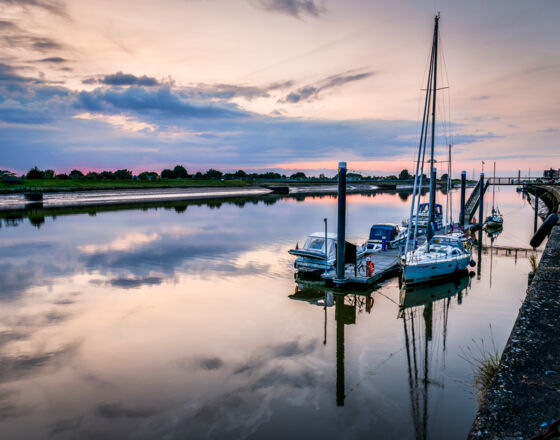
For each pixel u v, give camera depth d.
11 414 9.49
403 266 20.95
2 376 11.27
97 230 39.91
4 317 15.88
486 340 14.22
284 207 72.12
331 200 97.12
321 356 12.84
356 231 41.56
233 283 21.16
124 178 158.12
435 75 24.02
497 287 21.34
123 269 23.97
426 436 8.79
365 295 19.72
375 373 11.71
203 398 10.27
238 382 11.09
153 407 9.86
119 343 13.53
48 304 17.48
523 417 3.21
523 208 75.75
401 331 15.12
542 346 4.33
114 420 9.31
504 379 3.80
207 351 13.02
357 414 9.62
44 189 89.38
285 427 9.10
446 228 38.34
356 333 14.86
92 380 11.09
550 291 6.02
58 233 37.81
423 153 23.45
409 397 10.40
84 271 23.42
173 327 15.03
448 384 11.07
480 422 3.23
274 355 12.84
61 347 13.16
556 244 9.55
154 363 12.12
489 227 45.78
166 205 74.31
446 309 17.72
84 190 99.25
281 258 27.34
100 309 16.94
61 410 9.68
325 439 8.67
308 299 18.88
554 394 3.49
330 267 22.58
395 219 53.47
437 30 23.28
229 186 150.12
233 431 8.94
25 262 25.70
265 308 17.47
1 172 127.12
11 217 51.12
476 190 61.88
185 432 8.91
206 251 29.58
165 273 23.12
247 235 37.19
